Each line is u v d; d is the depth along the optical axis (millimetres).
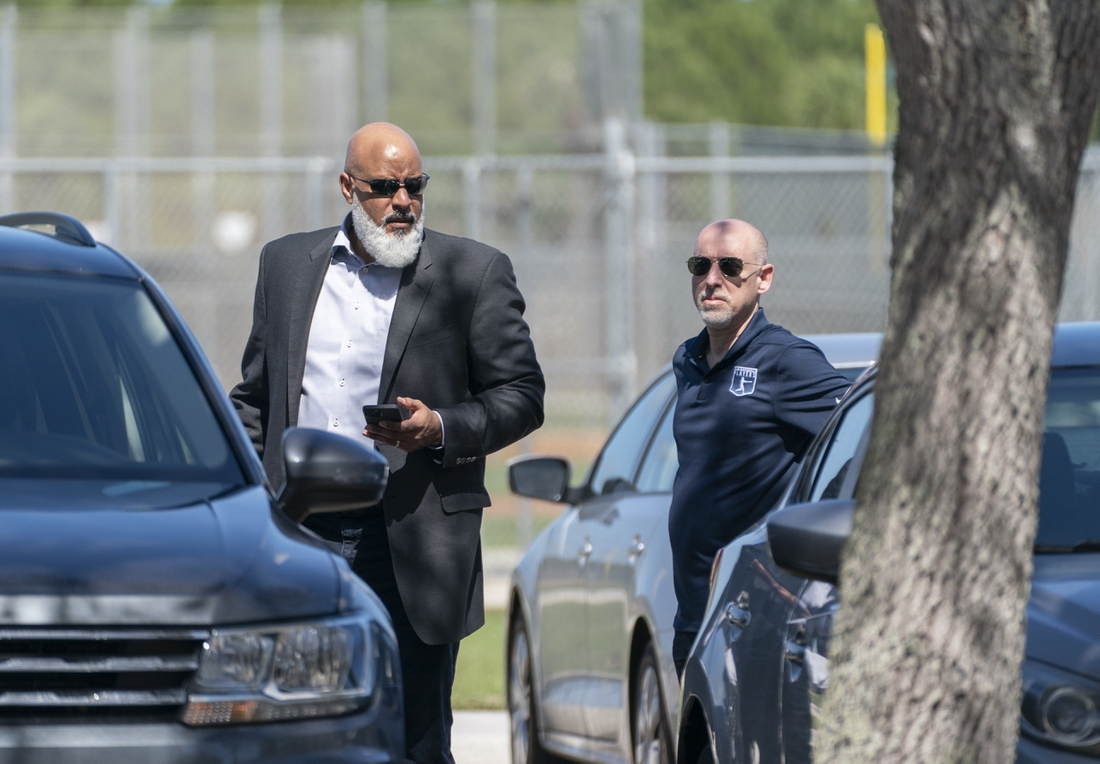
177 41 121500
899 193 11805
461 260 20328
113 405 15891
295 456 15391
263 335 20688
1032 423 11594
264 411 20891
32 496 14008
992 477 11539
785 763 15289
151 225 115875
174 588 12555
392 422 18719
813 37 185875
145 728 12156
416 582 19500
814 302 57062
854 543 12094
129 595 12383
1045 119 11281
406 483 19578
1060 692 12922
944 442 11562
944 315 11508
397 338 19969
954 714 11750
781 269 58562
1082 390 16797
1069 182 11492
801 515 14695
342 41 123625
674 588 21609
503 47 131125
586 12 128750
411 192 19922
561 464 27812
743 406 20766
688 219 89875
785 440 20781
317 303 20266
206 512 14047
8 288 16781
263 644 12641
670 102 181625
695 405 21266
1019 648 11859
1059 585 14195
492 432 19578
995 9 11141
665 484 24172
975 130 11312
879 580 11852
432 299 20109
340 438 15781
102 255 17891
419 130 131375
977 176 11359
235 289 80500
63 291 16953
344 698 12875
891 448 11789
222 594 12672
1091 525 15352
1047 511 15531
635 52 106750
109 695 12180
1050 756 12727
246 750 12328
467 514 19922
